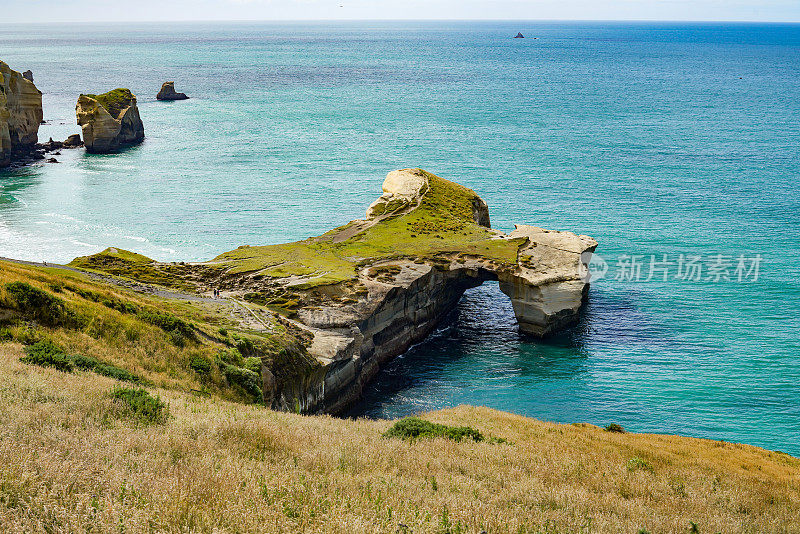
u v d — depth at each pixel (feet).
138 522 34.73
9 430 51.96
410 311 245.24
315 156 588.50
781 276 295.48
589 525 50.08
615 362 223.92
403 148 622.95
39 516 35.06
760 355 224.94
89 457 46.88
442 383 214.07
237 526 36.27
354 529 36.32
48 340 114.42
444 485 56.34
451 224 323.37
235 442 62.75
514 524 44.21
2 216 385.70
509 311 277.85
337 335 204.54
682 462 106.32
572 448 101.91
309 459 59.26
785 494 86.53
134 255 265.34
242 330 184.55
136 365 122.52
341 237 303.27
